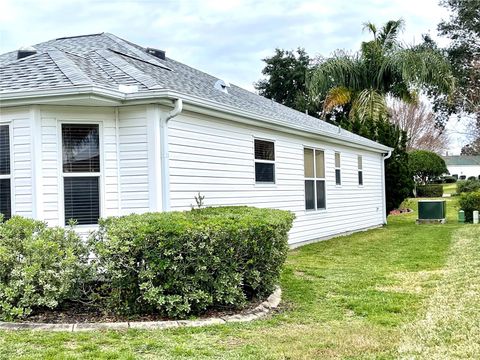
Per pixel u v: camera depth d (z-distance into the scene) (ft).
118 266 16.93
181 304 17.11
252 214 21.01
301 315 18.31
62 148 22.40
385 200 60.90
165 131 23.73
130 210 23.29
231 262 18.07
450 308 18.76
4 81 22.81
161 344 14.30
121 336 14.98
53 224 22.00
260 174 34.14
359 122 66.28
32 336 14.76
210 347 14.20
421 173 108.88
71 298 17.60
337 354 13.69
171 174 24.43
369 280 24.80
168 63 36.42
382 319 17.61
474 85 91.25
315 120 54.19
